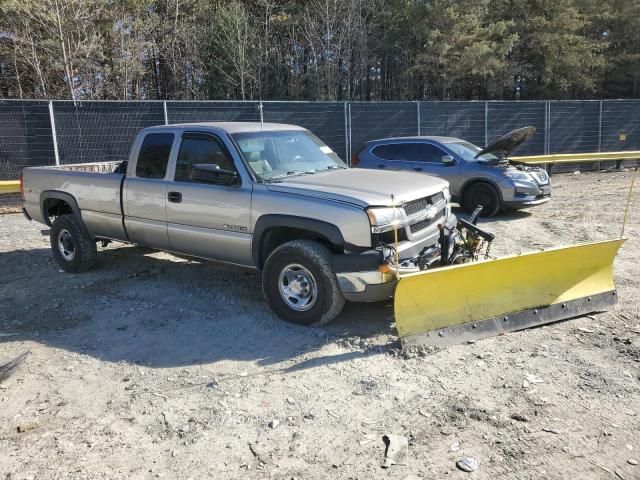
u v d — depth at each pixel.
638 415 3.44
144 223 6.13
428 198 5.21
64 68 22.33
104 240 6.99
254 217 5.13
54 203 7.43
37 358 4.61
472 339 4.54
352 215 4.54
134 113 13.34
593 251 5.05
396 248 4.36
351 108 15.74
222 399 3.82
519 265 4.71
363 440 3.28
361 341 4.61
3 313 5.74
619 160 19.09
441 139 11.34
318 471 3.01
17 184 12.03
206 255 5.72
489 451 3.12
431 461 3.05
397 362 4.25
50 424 3.58
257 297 5.92
